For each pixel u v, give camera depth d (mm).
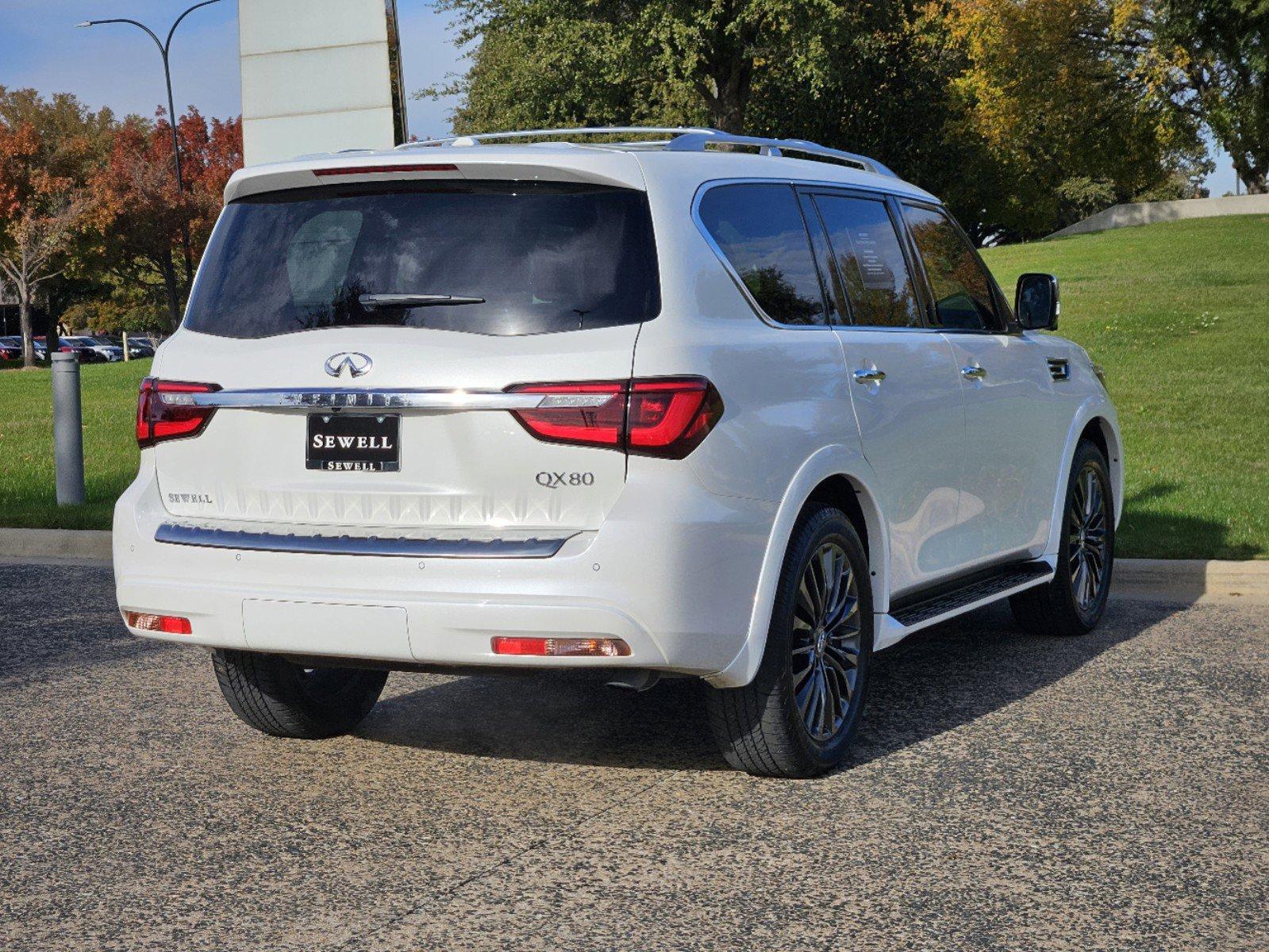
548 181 4199
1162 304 24672
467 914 3553
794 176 4996
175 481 4465
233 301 4434
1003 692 5766
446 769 4801
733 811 4320
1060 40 60906
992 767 4742
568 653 3910
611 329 3988
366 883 3775
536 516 3975
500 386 3957
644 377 3918
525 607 3885
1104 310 24172
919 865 3859
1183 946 3320
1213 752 4891
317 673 5168
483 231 4168
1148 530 8906
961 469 5562
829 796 4461
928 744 5027
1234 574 7945
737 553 4094
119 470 12461
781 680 4387
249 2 11945
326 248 4324
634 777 4680
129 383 23094
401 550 4000
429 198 4270
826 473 4496
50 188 52938
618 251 4090
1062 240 45375
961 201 67188
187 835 4180
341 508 4168
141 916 3574
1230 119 57250
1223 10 51281
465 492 4016
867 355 4930
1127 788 4512
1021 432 6098
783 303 4621
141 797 4551
